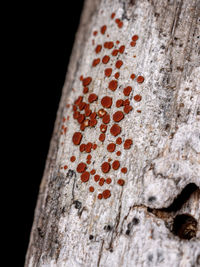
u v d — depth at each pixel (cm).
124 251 5
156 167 5
